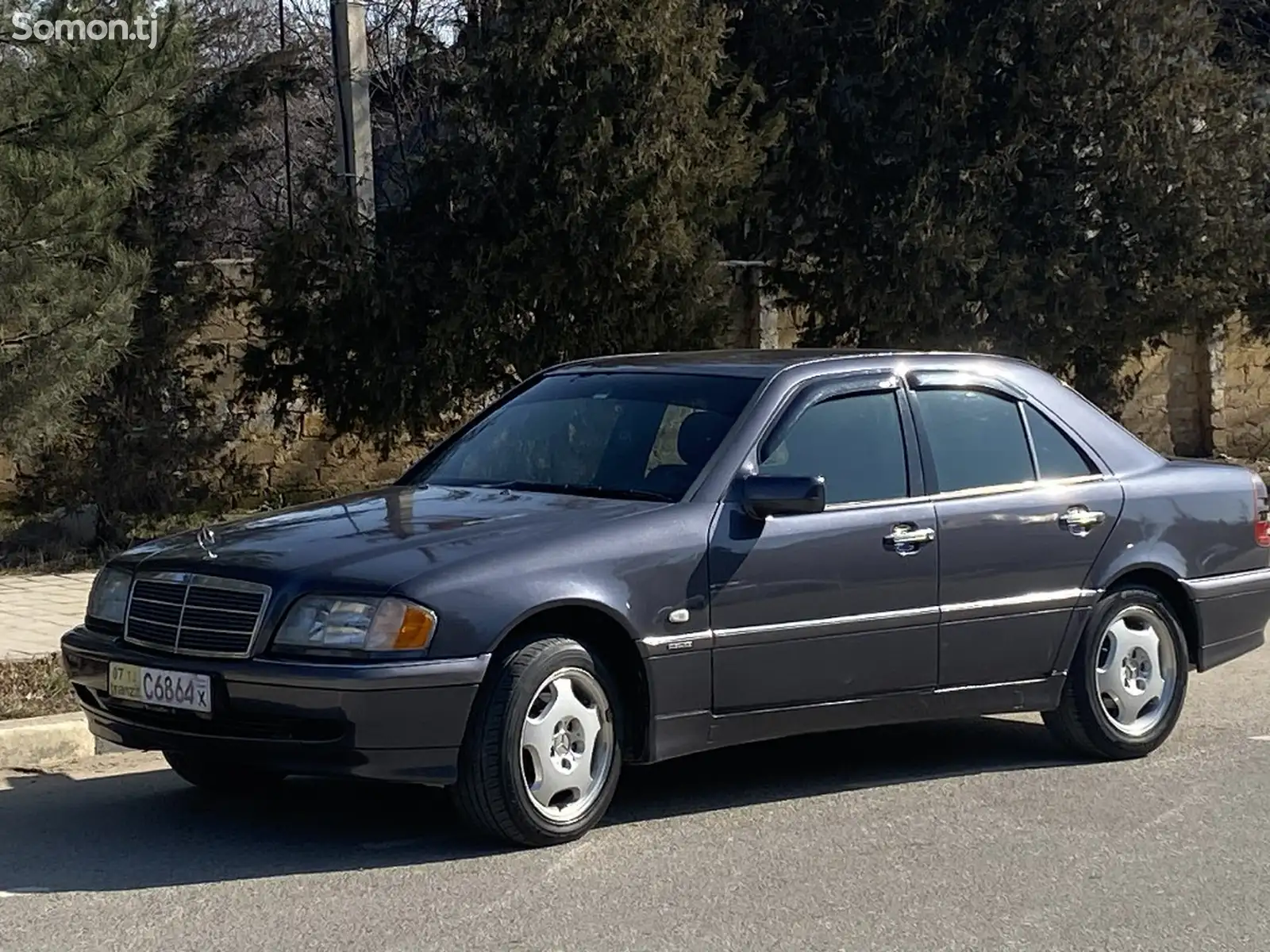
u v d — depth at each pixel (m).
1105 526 7.45
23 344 9.27
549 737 5.96
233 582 5.83
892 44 14.56
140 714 6.04
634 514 6.25
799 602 6.49
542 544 5.98
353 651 5.59
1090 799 6.91
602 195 12.71
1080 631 7.39
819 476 6.73
